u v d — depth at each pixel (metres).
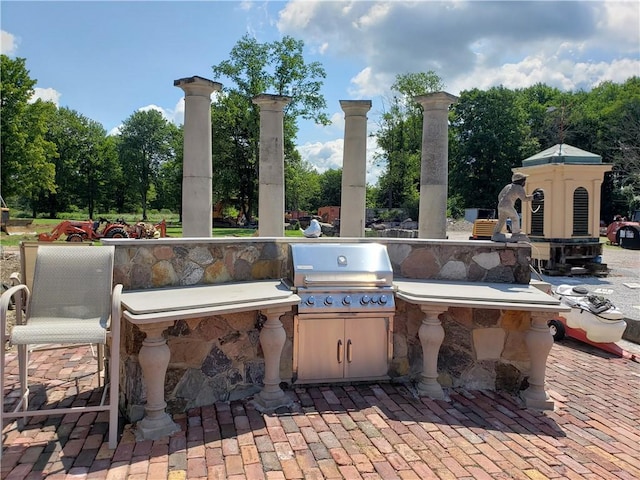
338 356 4.13
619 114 33.22
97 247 3.42
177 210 48.09
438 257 4.81
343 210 7.29
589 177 11.55
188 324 3.59
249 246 4.39
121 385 3.59
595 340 5.89
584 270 11.46
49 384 4.09
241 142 33.47
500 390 4.36
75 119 49.84
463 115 40.97
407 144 35.44
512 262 4.86
